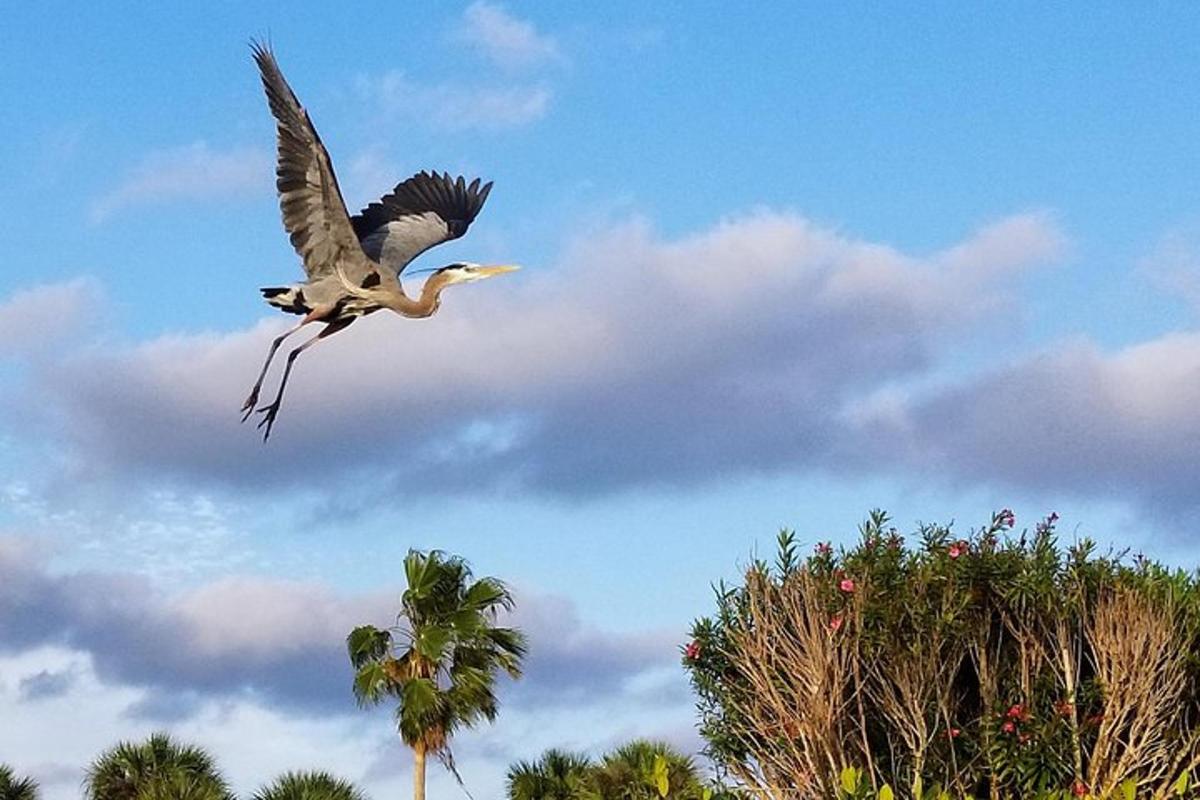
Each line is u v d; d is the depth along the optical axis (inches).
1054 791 636.7
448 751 1155.3
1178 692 716.7
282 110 451.2
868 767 722.8
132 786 1192.8
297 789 1144.2
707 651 755.4
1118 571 757.3
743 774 730.8
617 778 1075.3
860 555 756.0
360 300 478.9
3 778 1149.7
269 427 472.1
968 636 733.9
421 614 1173.1
